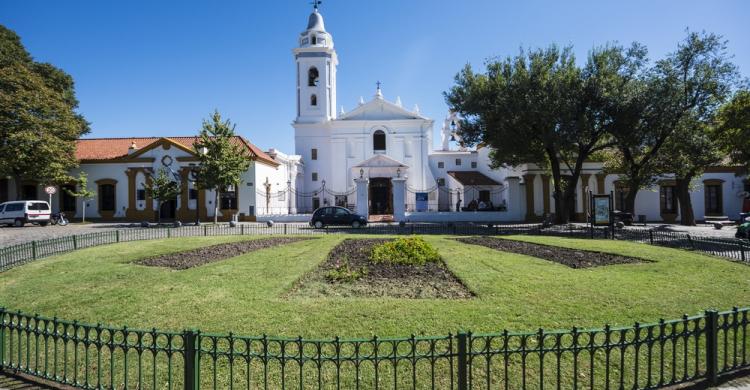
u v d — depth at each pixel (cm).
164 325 684
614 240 1744
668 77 2508
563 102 2470
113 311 759
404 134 4650
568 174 3403
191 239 1789
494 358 555
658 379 505
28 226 2888
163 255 1354
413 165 4625
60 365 573
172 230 2334
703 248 1437
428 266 1122
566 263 1169
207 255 1348
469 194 4269
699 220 3341
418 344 596
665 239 1680
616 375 516
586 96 2572
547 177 3328
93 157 3594
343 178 4669
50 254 1404
